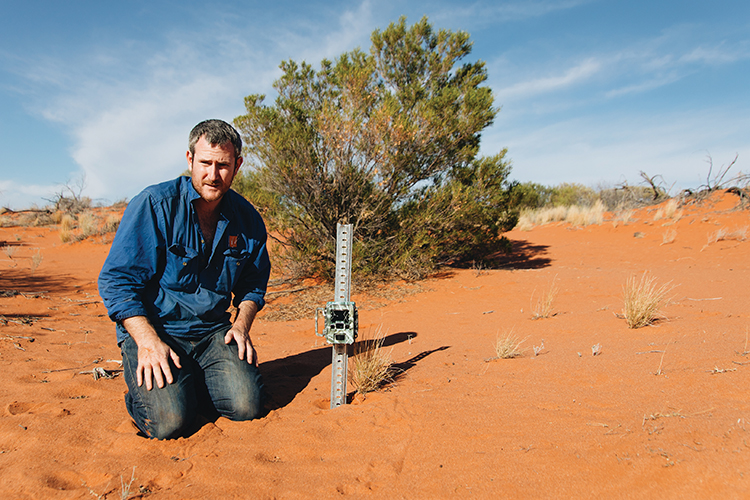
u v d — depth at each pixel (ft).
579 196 76.13
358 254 25.18
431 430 7.42
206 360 8.74
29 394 9.29
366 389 9.62
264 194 26.27
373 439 7.29
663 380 8.36
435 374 10.46
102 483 6.16
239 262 9.03
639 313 12.78
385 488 5.88
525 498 5.31
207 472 6.43
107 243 45.21
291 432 7.72
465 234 28.60
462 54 29.14
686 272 24.34
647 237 40.40
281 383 10.57
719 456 5.35
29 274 28.89
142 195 8.16
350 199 25.93
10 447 7.14
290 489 5.95
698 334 11.14
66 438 7.39
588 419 7.18
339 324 8.58
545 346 12.17
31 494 5.83
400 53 28.73
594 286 21.88
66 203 68.59
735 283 19.52
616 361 9.88
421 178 27.68
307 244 26.45
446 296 22.62
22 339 13.62
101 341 14.25
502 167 27.61
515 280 25.21
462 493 5.57
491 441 6.84
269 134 25.08
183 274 8.43
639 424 6.68
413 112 25.04
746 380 7.67
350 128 23.50
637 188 67.46
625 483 5.28
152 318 8.49
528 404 8.14
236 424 8.25
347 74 24.63
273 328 17.76
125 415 8.42
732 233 35.42
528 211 65.41
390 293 23.68
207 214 8.71
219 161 7.97
